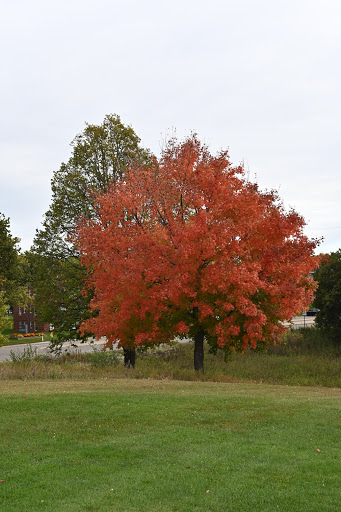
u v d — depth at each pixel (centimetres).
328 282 4247
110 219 2084
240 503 736
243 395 1492
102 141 3012
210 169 1988
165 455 937
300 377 2656
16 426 1099
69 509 716
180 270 1858
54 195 3022
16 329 6950
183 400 1366
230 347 2184
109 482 814
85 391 1496
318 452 953
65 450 962
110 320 2089
